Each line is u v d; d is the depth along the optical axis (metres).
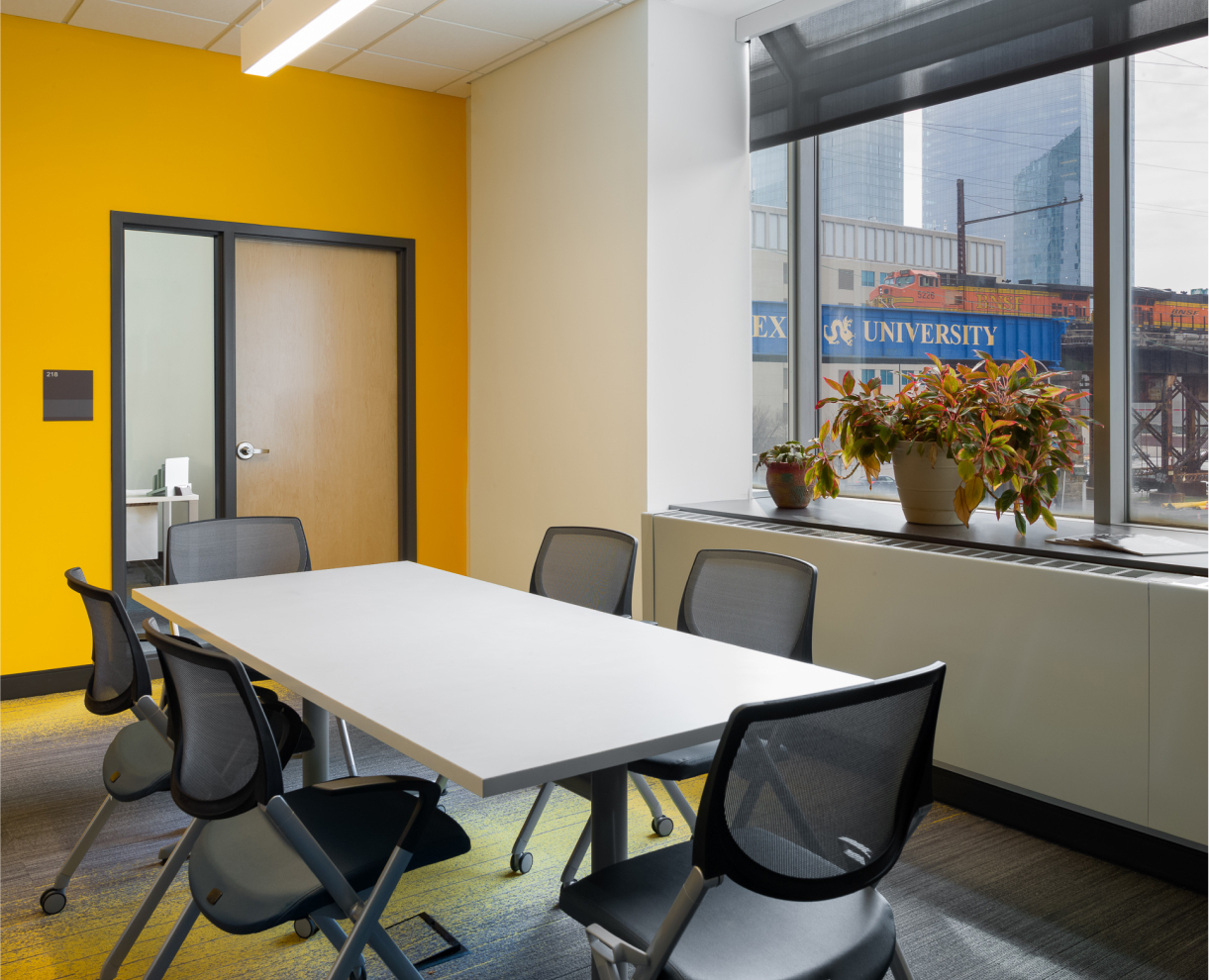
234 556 3.51
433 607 2.72
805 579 2.44
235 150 4.76
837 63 4.02
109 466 4.52
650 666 2.09
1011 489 3.19
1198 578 2.56
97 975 2.24
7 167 4.23
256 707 1.69
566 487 4.65
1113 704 2.64
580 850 2.60
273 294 4.99
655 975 1.44
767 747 1.40
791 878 1.46
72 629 4.48
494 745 1.58
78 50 4.36
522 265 4.89
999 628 2.90
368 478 5.36
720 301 4.36
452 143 5.42
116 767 2.42
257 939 2.41
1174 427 3.25
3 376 4.26
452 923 2.48
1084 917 2.48
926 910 2.53
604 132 4.32
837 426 3.64
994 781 3.06
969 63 3.57
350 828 1.96
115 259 4.48
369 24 4.38
